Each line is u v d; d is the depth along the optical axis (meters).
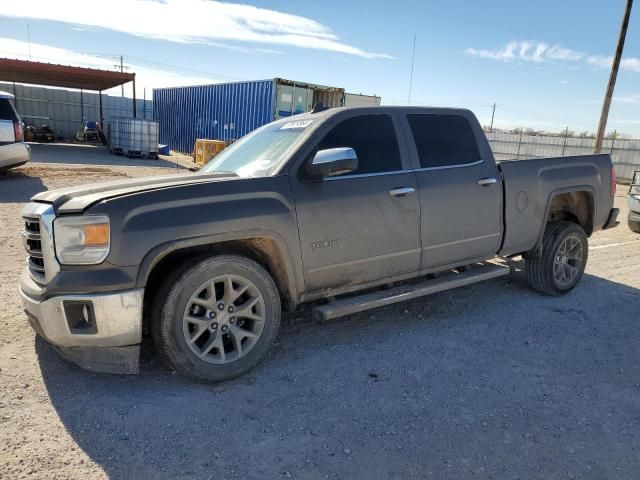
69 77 28.11
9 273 5.48
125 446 2.68
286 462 2.62
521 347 4.18
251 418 3.00
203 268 3.19
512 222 4.88
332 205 3.71
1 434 2.71
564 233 5.30
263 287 3.45
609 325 4.76
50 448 2.62
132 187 3.22
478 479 2.55
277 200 3.46
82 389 3.21
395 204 4.02
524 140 30.62
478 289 5.68
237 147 4.48
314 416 3.05
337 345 4.07
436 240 4.34
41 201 3.17
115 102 39.50
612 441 2.92
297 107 21.52
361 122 4.03
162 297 3.14
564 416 3.16
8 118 12.27
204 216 3.18
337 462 2.63
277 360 3.77
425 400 3.29
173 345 3.16
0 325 4.09
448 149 4.50
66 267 2.96
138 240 2.98
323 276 3.75
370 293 4.16
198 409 3.06
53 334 3.01
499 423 3.05
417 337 4.29
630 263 7.35
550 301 5.38
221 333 3.35
